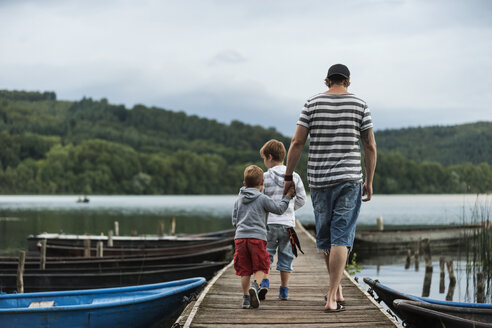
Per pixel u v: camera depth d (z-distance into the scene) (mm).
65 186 107188
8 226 31406
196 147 166375
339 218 4344
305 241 14195
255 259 4809
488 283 11227
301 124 4445
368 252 19938
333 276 4480
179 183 119438
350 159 4340
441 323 4387
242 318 4582
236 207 5020
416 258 15484
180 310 8531
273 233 5289
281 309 4930
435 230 20781
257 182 4973
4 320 5930
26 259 12391
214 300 5391
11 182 106688
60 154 110562
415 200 89312
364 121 4379
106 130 170500
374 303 5148
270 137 181500
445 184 118688
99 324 6188
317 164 4406
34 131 155500
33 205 67625
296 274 7820
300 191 5219
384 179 117000
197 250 15609
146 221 36344
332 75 4496
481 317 4742
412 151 171250
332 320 4480
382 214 45188
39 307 6414
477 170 102000
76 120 189500
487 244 12758
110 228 30109
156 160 119750
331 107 4352
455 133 185625
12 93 183375
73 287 10641
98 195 110688
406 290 11453
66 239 17312
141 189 113688
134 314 6402
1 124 153625
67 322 6059
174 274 10844
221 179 126250
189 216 42750
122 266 12234
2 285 10781
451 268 12195
